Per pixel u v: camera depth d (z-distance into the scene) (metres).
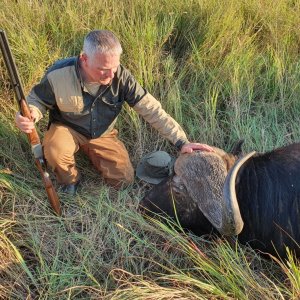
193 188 2.06
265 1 3.79
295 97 3.15
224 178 2.01
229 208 1.84
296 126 2.99
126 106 2.80
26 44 2.99
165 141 2.80
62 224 2.28
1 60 2.88
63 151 2.38
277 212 2.05
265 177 2.09
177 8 3.50
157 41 3.29
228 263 1.99
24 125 2.16
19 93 2.12
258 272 2.13
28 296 1.97
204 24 3.44
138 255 2.16
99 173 2.63
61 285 2.02
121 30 3.25
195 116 2.91
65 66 2.27
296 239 2.05
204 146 2.15
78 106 2.33
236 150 2.29
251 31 3.60
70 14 3.21
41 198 2.41
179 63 3.25
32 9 3.29
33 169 2.56
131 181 2.55
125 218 2.30
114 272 2.07
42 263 2.07
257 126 2.94
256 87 3.23
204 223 2.17
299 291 1.93
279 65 3.25
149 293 1.90
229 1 3.64
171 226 2.16
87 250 2.16
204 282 2.02
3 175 2.43
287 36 3.54
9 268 2.05
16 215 2.29
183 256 2.15
